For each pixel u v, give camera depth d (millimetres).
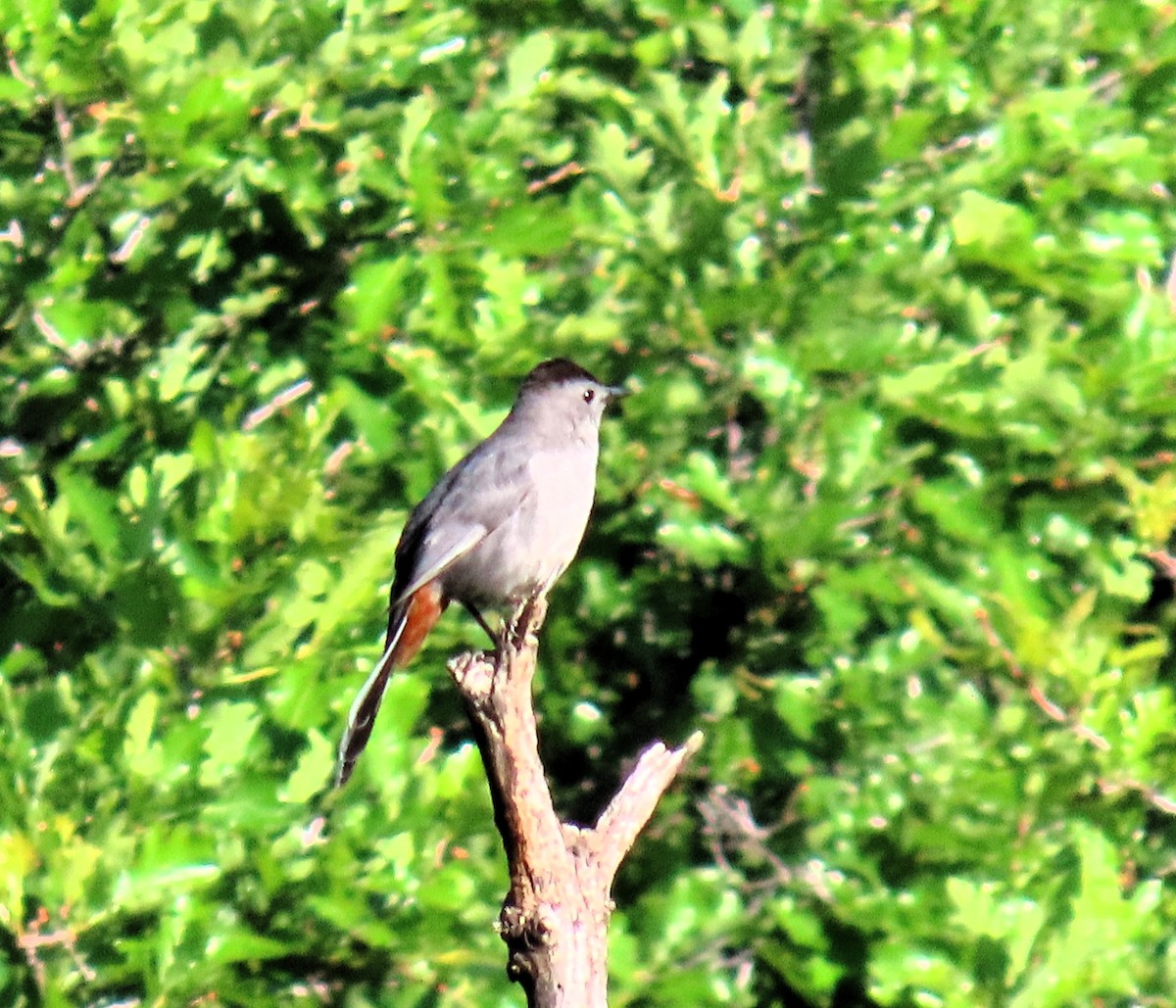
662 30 14375
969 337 13266
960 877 12695
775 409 12727
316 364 13094
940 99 13977
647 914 13078
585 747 14148
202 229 12945
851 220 13469
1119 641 14016
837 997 13242
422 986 11312
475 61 14352
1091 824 12781
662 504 12945
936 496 13023
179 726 10609
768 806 13828
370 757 11227
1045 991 11672
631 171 13188
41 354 12898
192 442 11227
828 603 12742
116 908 10273
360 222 13344
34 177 12898
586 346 13078
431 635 12914
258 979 11094
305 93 12852
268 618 10977
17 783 10367
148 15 12781
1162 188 14617
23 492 11312
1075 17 14391
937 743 12945
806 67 14148
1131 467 13289
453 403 12625
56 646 11664
